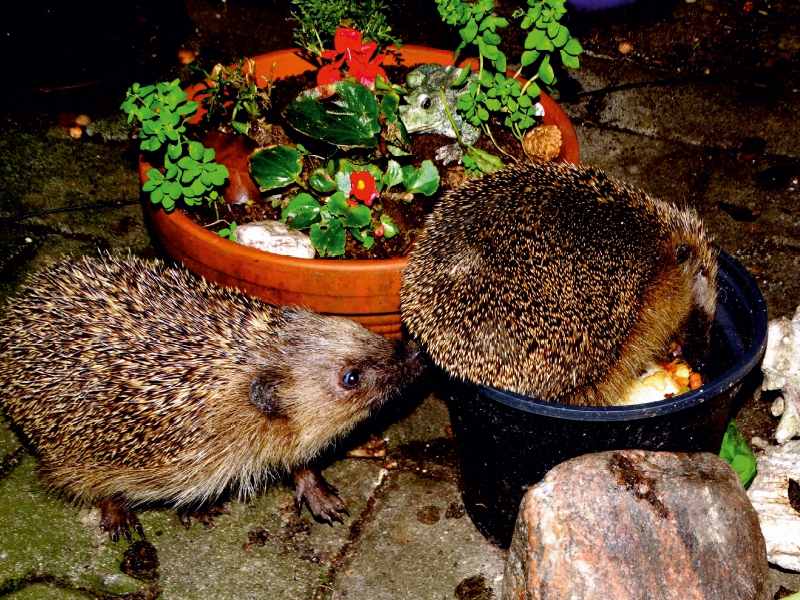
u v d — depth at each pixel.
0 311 0.83
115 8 1.03
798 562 0.70
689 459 0.65
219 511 0.75
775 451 0.74
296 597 0.70
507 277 0.66
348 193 0.74
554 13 0.72
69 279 0.73
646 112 1.00
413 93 0.77
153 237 0.79
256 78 0.81
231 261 0.72
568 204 0.68
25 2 0.97
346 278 0.71
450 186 0.77
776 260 0.89
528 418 0.64
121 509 0.75
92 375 0.71
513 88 0.74
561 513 0.63
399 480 0.76
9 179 0.93
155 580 0.71
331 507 0.74
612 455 0.65
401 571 0.71
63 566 0.71
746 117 0.99
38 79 1.00
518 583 0.65
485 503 0.71
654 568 0.62
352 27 0.79
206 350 0.72
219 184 0.72
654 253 0.71
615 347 0.69
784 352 0.73
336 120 0.73
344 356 0.74
